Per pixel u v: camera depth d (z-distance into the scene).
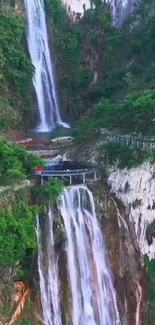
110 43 72.81
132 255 49.97
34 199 46.81
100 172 51.50
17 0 67.25
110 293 48.56
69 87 71.50
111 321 48.22
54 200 46.47
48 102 69.25
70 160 53.94
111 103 58.00
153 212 50.53
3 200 44.19
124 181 50.50
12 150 45.38
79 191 48.38
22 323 42.56
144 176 50.25
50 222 46.28
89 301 47.44
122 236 49.97
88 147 55.16
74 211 48.00
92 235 48.53
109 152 52.41
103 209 49.69
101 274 48.41
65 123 69.56
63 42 71.88
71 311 46.28
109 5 74.94
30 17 68.75
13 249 41.62
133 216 50.44
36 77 68.19
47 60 70.56
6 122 61.09
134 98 53.91
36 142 59.84
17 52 63.31
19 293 43.69
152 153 50.56
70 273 46.75
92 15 74.56
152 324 48.84
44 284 45.38
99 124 55.69
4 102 61.50
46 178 48.41
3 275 42.56
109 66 72.44
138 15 72.75
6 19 63.66
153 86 62.56
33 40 69.00
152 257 50.50
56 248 46.44
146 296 49.44
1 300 42.22
